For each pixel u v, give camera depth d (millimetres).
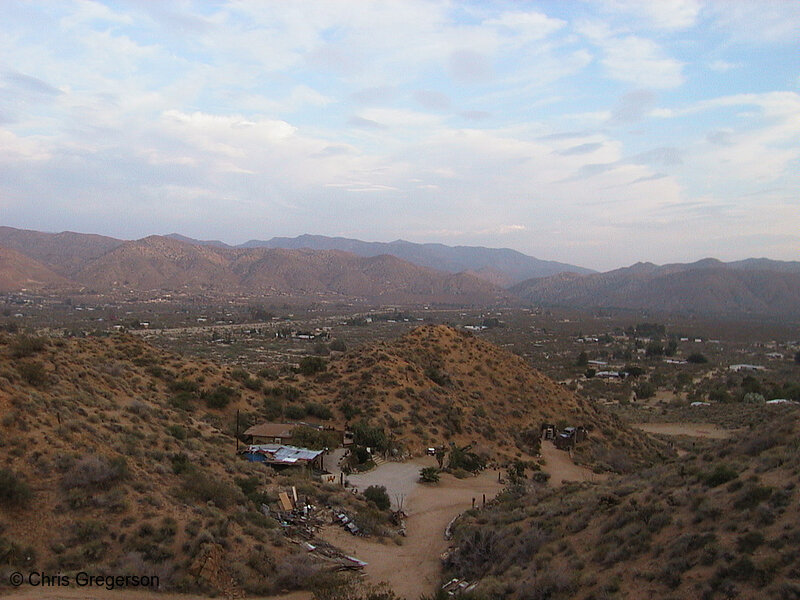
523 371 68688
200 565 17469
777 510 15281
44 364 30094
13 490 17344
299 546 22656
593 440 55219
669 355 152000
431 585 21109
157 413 32844
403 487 37062
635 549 16781
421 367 61281
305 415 48188
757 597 12523
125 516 18641
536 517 23969
